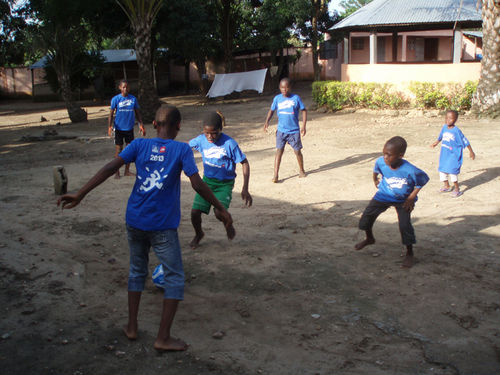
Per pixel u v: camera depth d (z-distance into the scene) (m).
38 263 4.75
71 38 20.61
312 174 8.85
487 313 3.76
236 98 28.45
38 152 13.16
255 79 26.91
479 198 6.89
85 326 3.54
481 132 11.88
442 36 28.97
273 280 4.42
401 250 5.13
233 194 7.73
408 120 14.99
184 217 6.48
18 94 38.81
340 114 18.00
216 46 30.62
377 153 10.34
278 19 26.27
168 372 2.99
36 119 24.12
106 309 3.84
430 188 7.54
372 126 14.26
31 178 9.23
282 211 6.71
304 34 30.81
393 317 3.75
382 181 4.71
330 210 6.68
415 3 19.08
